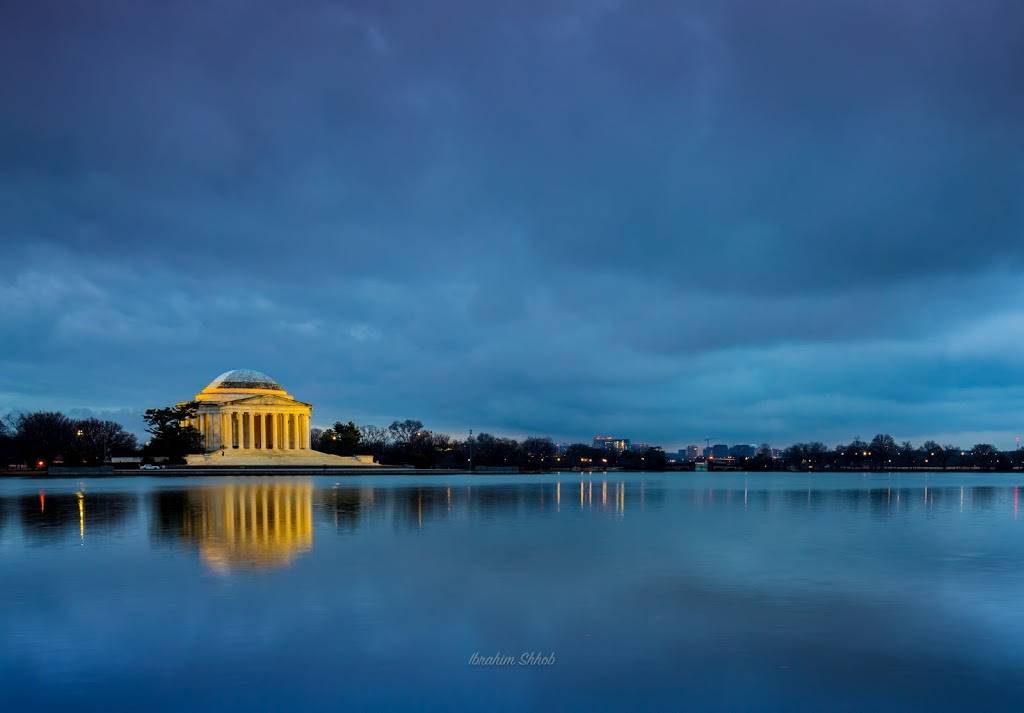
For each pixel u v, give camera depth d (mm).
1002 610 36938
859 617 35625
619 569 47219
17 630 32875
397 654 30188
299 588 40781
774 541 61719
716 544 59531
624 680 27672
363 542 58875
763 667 28938
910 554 54469
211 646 30953
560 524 74812
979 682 27578
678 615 35750
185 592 39719
